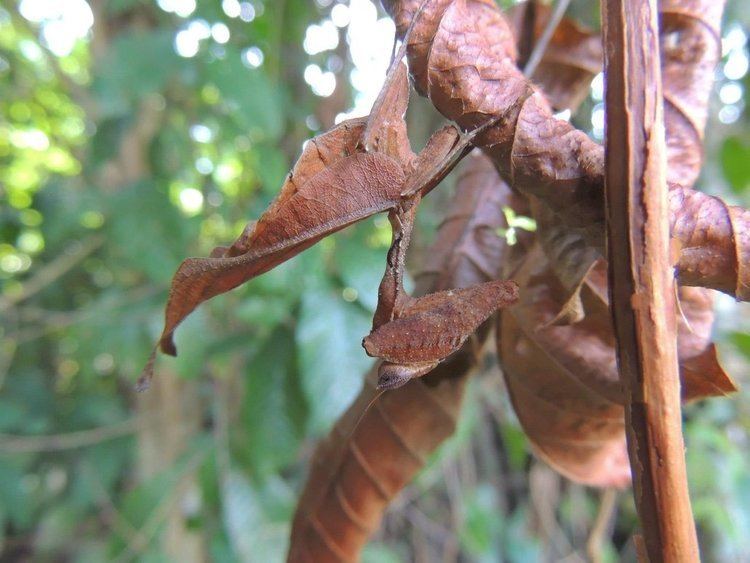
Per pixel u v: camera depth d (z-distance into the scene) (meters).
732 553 0.21
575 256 0.05
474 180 0.07
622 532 0.27
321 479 0.07
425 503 0.24
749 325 0.19
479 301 0.05
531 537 0.25
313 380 0.12
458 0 0.05
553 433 0.07
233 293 0.17
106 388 0.28
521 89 0.05
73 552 0.24
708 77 0.06
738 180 0.16
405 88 0.05
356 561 0.08
